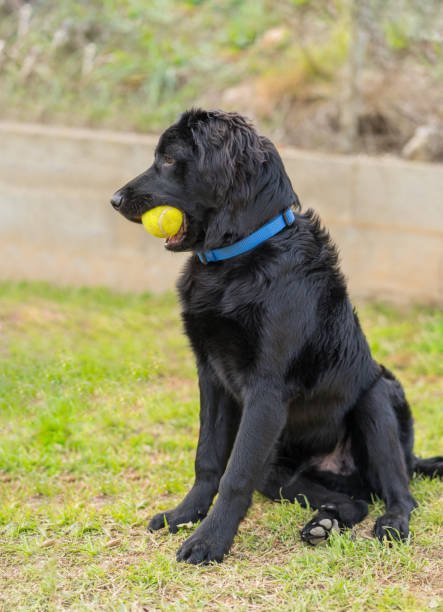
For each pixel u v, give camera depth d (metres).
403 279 10.12
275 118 11.60
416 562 4.84
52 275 10.70
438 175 9.74
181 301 5.46
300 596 4.46
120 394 7.16
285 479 5.71
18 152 10.41
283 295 5.16
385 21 12.04
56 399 6.84
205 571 4.73
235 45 13.09
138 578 4.64
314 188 10.08
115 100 12.16
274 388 5.13
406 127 11.34
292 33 12.89
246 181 5.14
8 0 13.62
